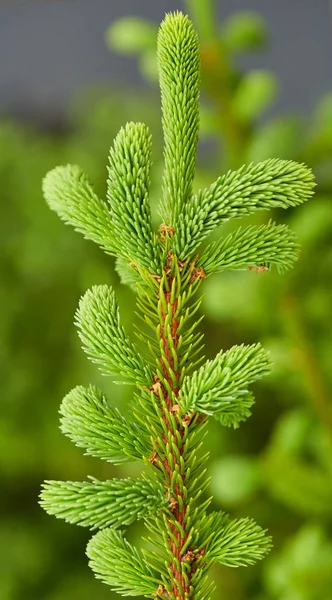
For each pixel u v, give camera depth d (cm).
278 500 76
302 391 73
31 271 97
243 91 64
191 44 36
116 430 36
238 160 65
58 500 34
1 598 80
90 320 36
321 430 66
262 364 35
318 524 66
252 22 64
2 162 100
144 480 35
